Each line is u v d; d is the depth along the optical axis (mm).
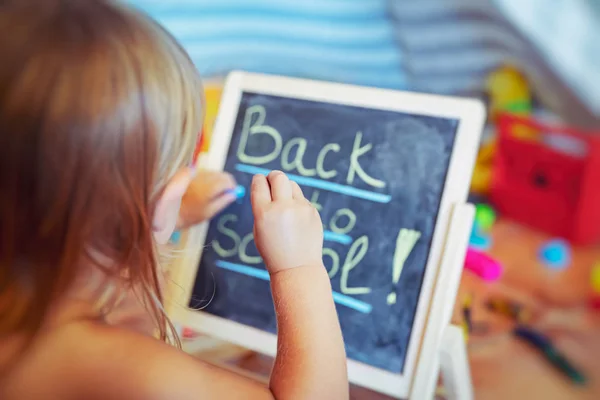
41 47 504
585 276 1681
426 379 757
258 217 709
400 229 810
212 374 607
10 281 549
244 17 1966
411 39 2057
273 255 696
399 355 778
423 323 771
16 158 503
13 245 532
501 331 1455
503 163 1958
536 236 1879
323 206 863
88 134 511
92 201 531
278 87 939
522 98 2047
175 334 727
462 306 1217
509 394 1277
